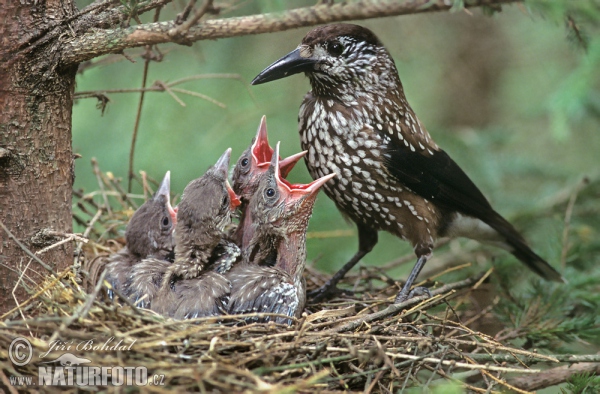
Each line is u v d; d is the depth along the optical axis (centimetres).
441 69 1504
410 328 817
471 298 1021
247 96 1369
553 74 1529
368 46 977
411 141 996
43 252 741
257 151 969
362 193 986
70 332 624
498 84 1538
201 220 823
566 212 1206
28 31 695
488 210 1059
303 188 877
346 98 975
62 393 623
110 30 694
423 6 651
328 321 788
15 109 709
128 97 1348
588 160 1477
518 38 1517
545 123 1518
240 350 703
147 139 1340
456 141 1376
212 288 800
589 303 1012
